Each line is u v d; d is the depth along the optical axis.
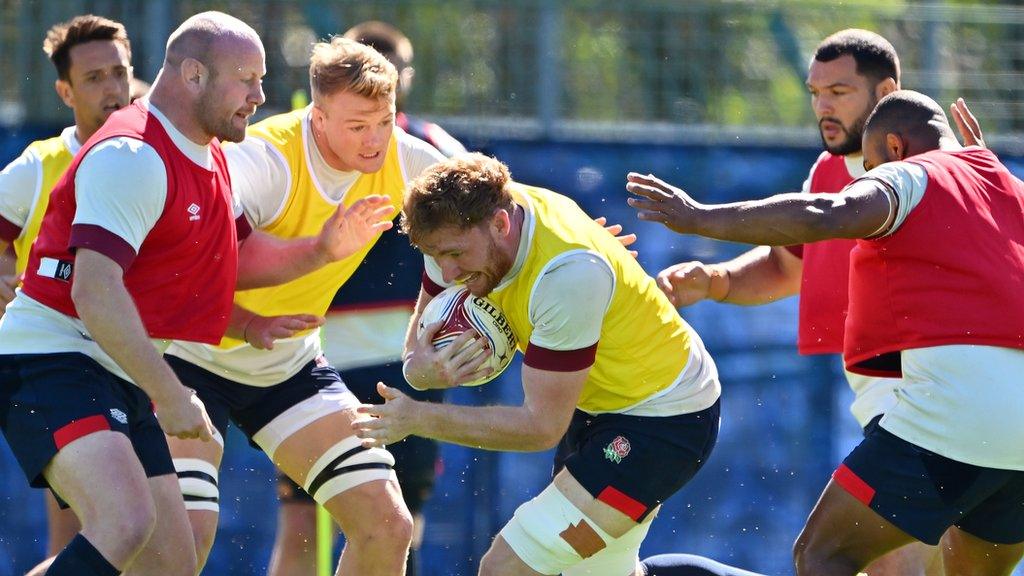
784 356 26.17
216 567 24.36
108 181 14.01
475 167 14.54
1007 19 28.88
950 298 15.02
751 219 14.49
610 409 15.78
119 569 13.76
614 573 16.52
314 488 17.48
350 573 17.31
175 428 14.20
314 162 17.20
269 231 17.34
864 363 16.25
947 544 17.00
